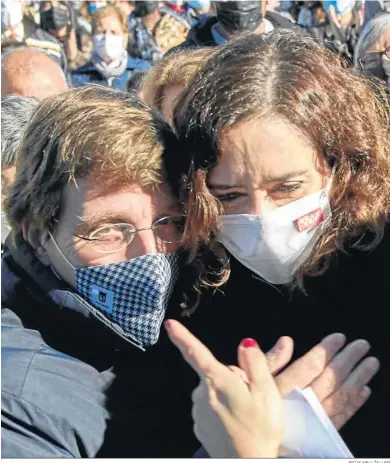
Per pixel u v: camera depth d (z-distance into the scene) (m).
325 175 1.78
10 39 3.21
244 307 1.94
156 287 1.79
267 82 1.68
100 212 1.72
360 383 1.64
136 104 1.83
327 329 1.86
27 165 1.83
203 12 3.83
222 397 1.51
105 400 1.80
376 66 2.51
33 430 1.67
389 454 1.72
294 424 1.59
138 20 3.62
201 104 1.72
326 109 1.70
